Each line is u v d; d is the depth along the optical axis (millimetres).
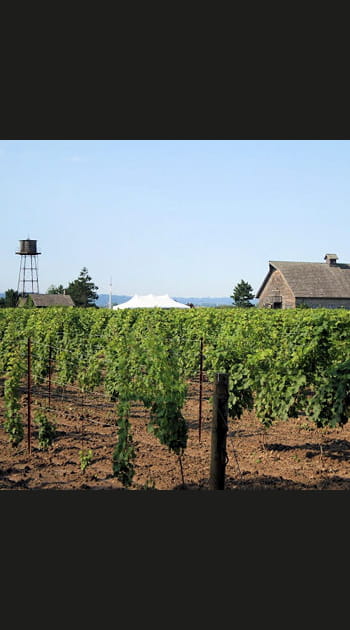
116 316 19859
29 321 18250
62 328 17594
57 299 64250
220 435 6340
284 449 9195
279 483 7582
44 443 8984
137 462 8469
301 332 9727
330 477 7871
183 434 7652
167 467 8227
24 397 12844
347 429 10492
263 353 9234
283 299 54188
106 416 11547
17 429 9117
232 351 10070
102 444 9469
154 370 8258
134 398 7480
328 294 53312
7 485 7410
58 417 11445
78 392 14391
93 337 16094
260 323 13195
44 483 7516
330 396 8664
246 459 8695
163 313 19938
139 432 10266
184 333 16953
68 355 13773
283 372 9281
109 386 12227
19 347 13492
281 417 9102
